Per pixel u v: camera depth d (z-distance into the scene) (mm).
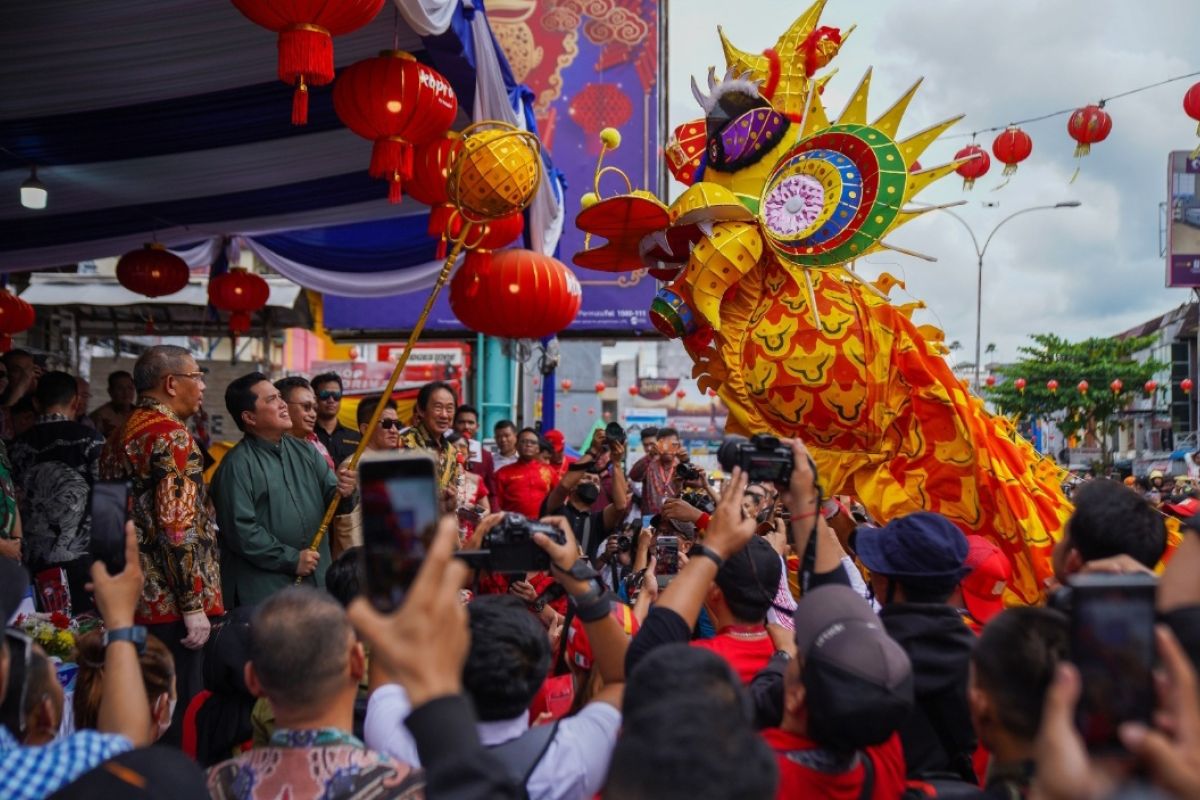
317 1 4020
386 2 5285
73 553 5609
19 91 6395
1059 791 1313
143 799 1655
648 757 1335
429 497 1500
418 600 1384
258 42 5988
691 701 1415
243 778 1968
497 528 2363
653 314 5414
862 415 5133
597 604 2338
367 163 7949
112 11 5531
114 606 2156
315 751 1974
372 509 1498
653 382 55281
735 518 2438
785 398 5184
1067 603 2246
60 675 3438
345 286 10211
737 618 2879
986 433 5086
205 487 4508
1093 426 33969
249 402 4695
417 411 5754
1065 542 2797
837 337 5141
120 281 8469
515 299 6387
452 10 5184
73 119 6840
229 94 6637
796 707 2178
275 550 4609
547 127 14461
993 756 1976
